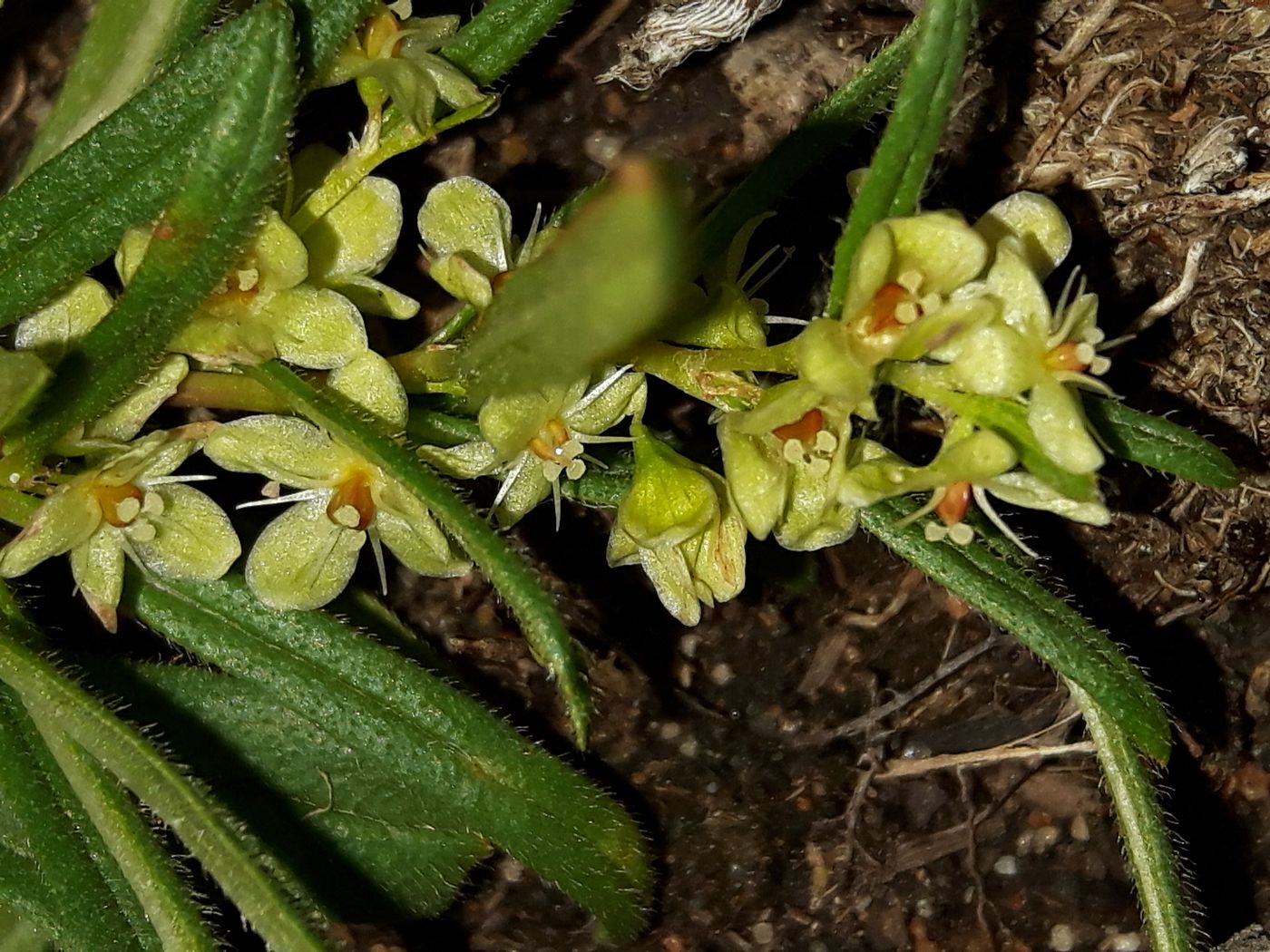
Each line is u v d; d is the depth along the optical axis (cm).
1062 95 12
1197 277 12
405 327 12
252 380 11
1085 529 12
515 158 12
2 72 12
